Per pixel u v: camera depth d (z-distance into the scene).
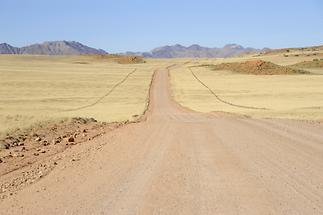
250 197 8.71
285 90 84.69
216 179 10.45
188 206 8.10
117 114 52.19
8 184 10.31
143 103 71.44
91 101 74.56
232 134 19.92
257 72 122.50
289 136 18.70
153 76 119.31
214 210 7.81
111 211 7.78
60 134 22.73
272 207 7.94
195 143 17.00
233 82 101.94
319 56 193.00
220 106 64.25
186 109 60.50
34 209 8.00
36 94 83.00
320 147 15.37
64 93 85.00
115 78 110.50
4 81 97.12
